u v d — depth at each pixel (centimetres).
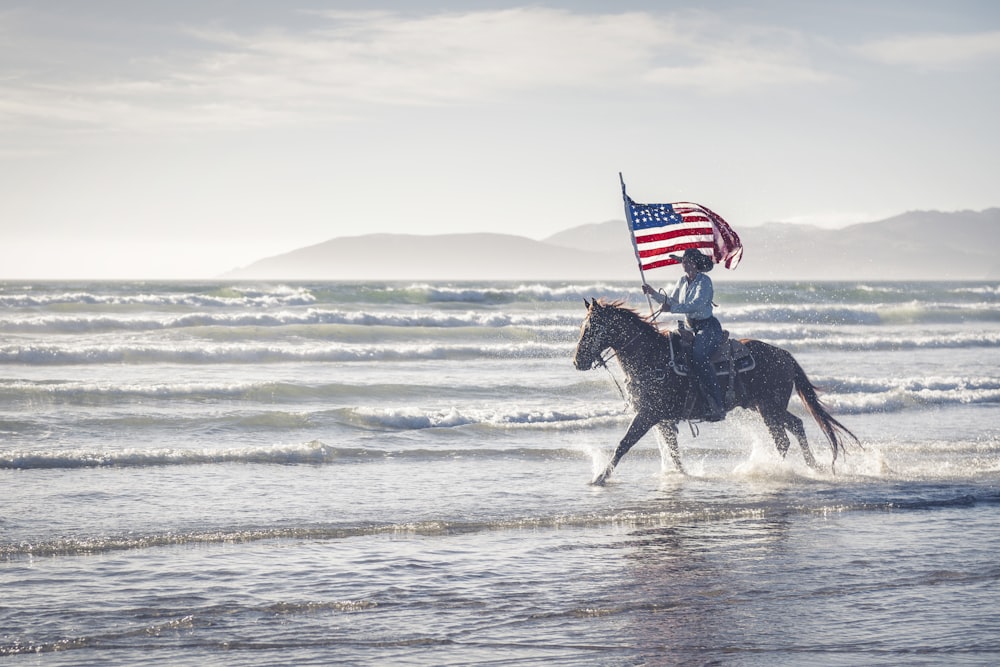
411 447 1519
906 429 1797
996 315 4906
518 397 2105
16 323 3184
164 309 4050
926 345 3525
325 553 915
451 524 1024
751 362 1334
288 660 642
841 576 853
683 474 1363
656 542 975
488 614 742
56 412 1722
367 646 671
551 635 697
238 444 1505
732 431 1773
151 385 1958
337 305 4478
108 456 1329
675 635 699
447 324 3781
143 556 896
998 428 1811
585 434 1697
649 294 1335
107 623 709
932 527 1052
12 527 977
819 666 639
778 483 1296
